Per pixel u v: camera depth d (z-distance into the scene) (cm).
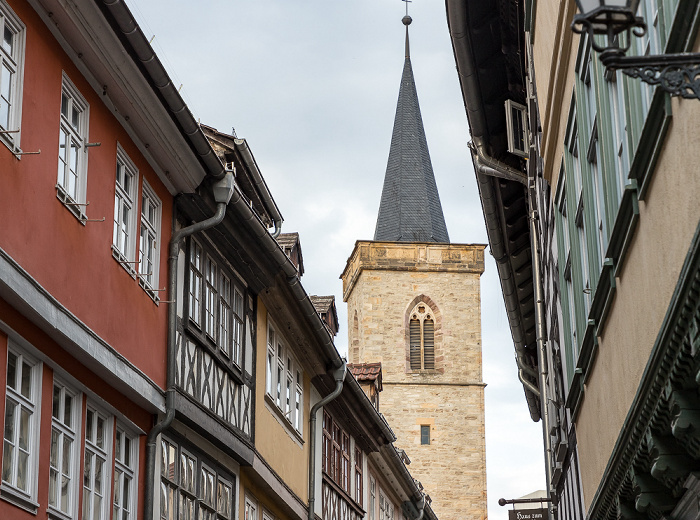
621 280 934
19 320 1071
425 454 7125
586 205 1082
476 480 7100
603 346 1077
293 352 2259
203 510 1630
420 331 7400
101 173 1302
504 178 2191
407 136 8144
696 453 791
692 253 616
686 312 657
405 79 8369
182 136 1451
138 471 1393
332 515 2548
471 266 7475
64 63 1204
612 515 1136
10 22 1080
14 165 1066
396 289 7431
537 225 2059
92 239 1264
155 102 1362
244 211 1677
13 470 1047
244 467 1850
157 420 1452
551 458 2192
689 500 882
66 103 1220
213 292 1719
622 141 883
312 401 2420
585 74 1053
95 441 1262
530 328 2848
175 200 1566
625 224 872
